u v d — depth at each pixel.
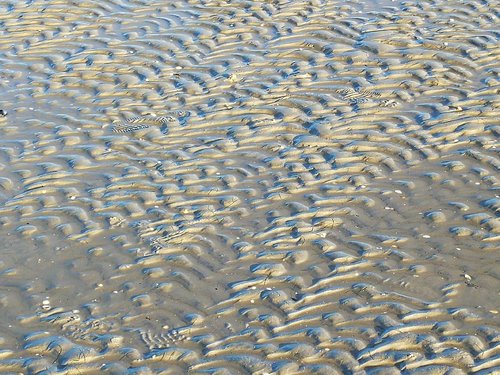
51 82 5.38
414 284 4.14
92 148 4.88
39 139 4.94
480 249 4.28
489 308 4.04
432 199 4.52
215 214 4.48
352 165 4.72
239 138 4.92
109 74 5.42
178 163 4.77
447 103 5.10
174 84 5.32
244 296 4.11
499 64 5.39
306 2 6.09
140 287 4.15
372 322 4.00
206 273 4.21
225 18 5.92
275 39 5.68
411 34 5.69
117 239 4.36
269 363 3.86
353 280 4.16
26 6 6.16
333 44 5.61
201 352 3.90
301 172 4.70
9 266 4.25
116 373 3.84
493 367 3.83
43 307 4.08
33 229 4.42
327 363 3.86
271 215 4.47
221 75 5.38
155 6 6.11
